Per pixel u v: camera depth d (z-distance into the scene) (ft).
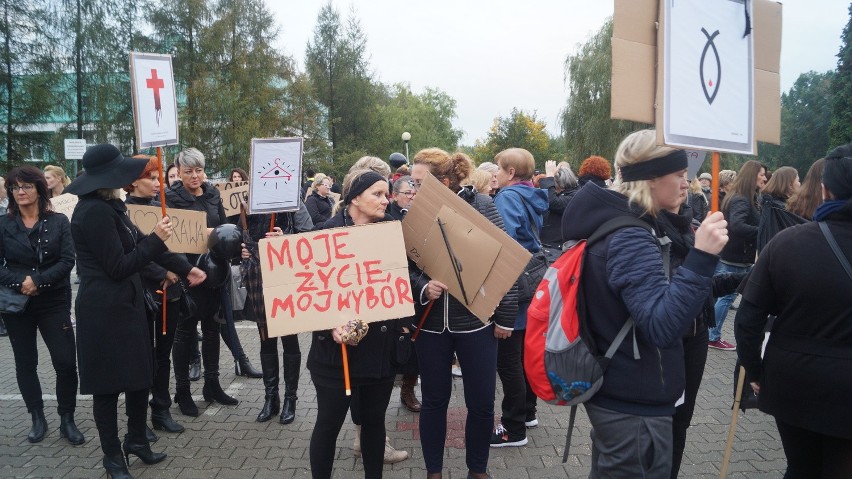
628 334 6.70
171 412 15.58
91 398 16.81
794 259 7.29
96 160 11.08
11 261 13.30
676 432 9.39
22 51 90.53
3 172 84.43
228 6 121.49
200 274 13.76
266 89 120.57
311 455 9.52
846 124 138.00
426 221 10.55
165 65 12.84
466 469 12.31
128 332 11.29
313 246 9.34
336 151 158.51
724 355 20.74
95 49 97.35
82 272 11.21
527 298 12.73
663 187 6.82
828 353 7.13
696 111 6.60
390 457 12.66
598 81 94.43
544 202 13.47
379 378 9.48
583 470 12.17
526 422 14.39
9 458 12.85
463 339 10.59
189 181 15.99
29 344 13.79
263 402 16.42
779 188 16.96
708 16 6.73
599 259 6.81
